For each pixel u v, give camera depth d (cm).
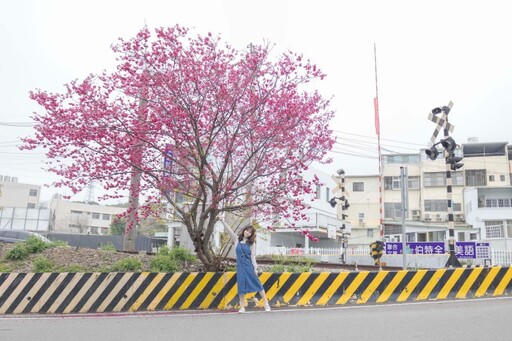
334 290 962
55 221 7006
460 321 736
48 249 1264
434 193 4750
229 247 1159
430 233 4028
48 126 902
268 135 943
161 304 905
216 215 1013
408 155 5078
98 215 7900
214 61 920
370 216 4941
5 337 662
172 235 3109
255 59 920
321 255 2778
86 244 3547
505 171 4634
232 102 920
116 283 905
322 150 1015
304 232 1103
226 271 1035
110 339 643
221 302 923
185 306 912
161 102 927
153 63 907
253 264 884
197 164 967
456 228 3984
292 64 951
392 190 4944
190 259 1190
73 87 898
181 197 1163
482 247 2034
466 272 1034
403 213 1402
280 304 932
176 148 977
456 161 1438
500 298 997
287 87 963
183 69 909
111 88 921
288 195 1058
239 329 700
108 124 915
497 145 4766
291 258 1583
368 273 984
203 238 1032
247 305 923
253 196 1036
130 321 787
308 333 663
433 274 1014
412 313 823
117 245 3516
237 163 1019
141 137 934
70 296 894
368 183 5041
